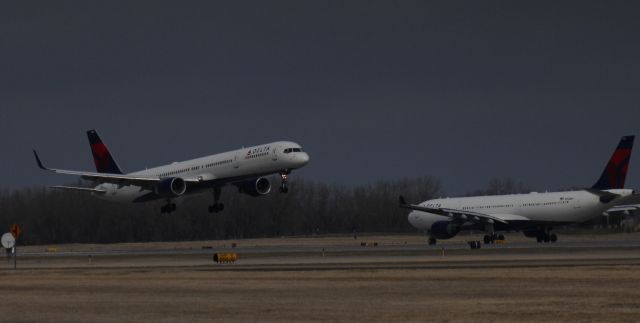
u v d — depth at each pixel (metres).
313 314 50.69
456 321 47.28
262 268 90.50
